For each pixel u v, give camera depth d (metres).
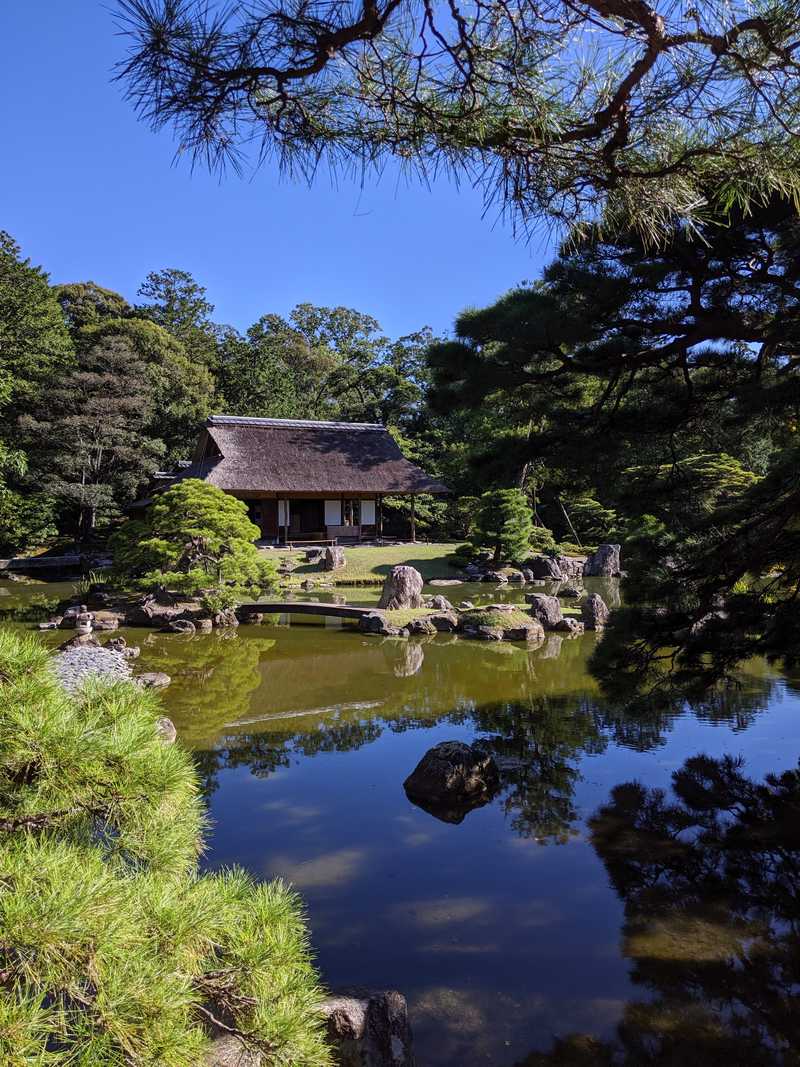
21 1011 1.05
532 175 1.77
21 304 27.25
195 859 1.80
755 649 4.96
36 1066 1.00
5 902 1.15
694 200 1.83
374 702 8.55
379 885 4.20
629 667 5.18
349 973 3.34
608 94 1.58
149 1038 1.14
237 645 12.27
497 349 4.49
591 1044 2.88
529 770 6.17
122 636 12.91
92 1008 1.15
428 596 16.89
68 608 15.36
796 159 1.69
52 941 1.13
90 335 30.98
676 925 3.77
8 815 1.47
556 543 27.53
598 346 4.60
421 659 11.16
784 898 4.03
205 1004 1.84
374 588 19.12
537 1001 3.15
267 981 1.47
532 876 4.31
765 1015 3.04
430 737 7.16
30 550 25.86
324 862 4.49
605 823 5.08
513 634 13.09
